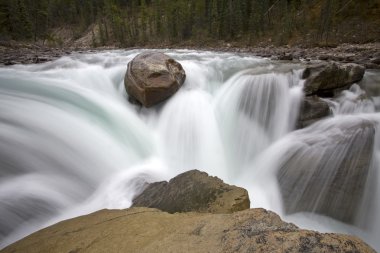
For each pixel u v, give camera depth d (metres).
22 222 5.16
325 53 26.02
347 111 9.07
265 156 8.52
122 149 8.04
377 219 6.70
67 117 8.09
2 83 10.05
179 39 70.69
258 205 7.12
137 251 3.01
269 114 9.67
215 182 5.08
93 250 3.21
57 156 6.66
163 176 7.51
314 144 7.68
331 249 2.58
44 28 83.00
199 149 8.98
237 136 9.64
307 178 7.17
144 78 9.19
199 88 10.73
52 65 14.20
